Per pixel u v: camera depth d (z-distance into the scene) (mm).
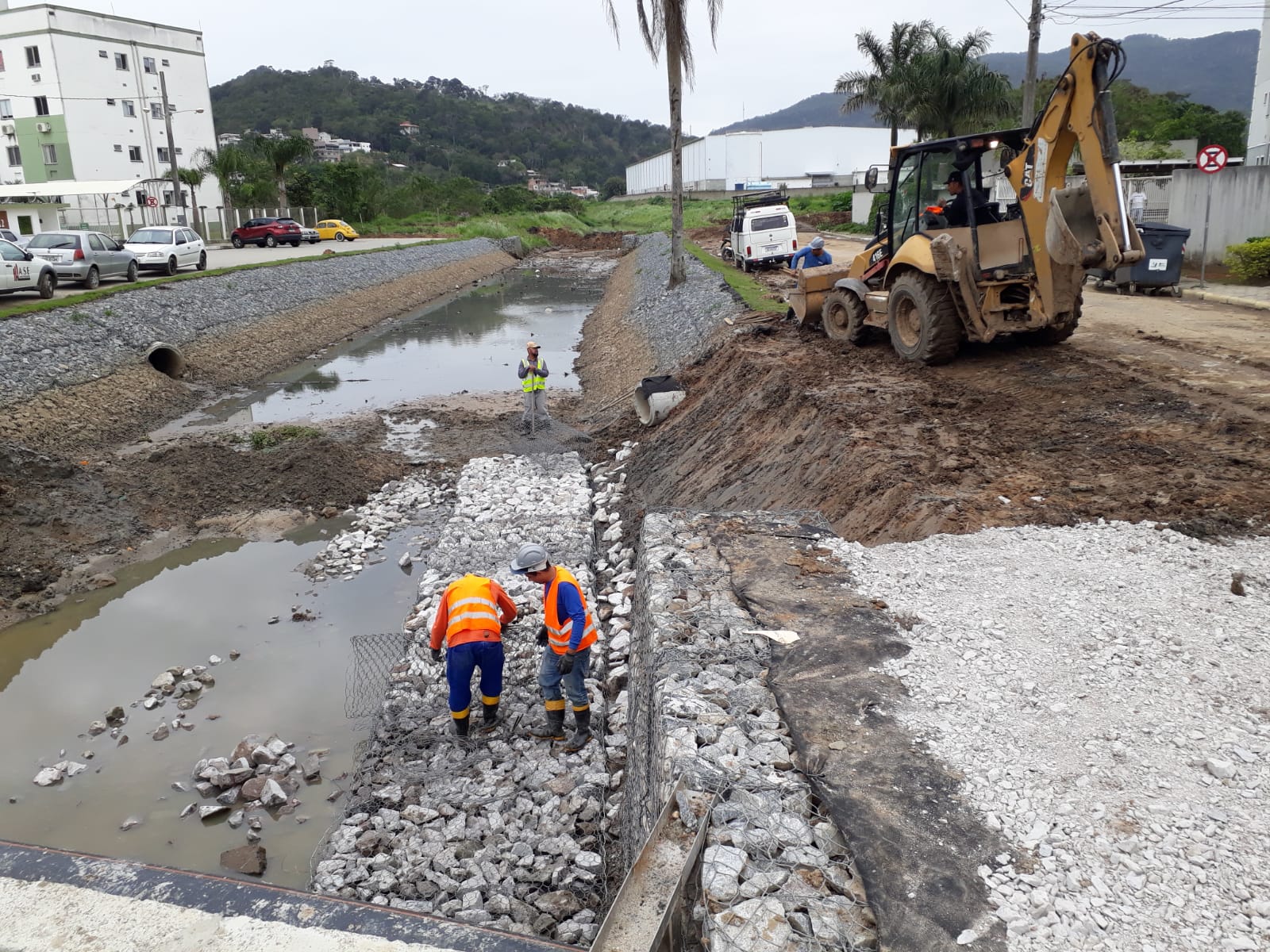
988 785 3887
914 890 3344
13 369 15297
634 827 5090
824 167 81250
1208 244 20531
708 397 13359
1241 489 6871
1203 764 3906
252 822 6340
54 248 22203
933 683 4691
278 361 22391
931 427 9062
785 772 4062
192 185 50344
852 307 13188
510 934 3803
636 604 7062
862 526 7461
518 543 10812
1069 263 9469
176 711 7785
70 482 12016
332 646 8906
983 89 37531
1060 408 9383
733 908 3301
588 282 42000
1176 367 10820
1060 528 6523
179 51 60125
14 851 4332
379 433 16047
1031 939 3090
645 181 110438
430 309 32906
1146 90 56406
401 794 6469
